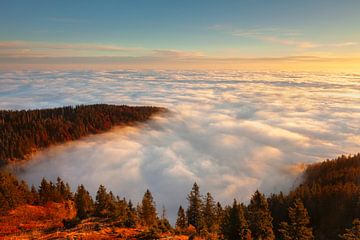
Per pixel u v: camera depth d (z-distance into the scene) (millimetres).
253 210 34750
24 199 43469
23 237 26891
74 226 29453
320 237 44969
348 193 54406
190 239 28297
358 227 26797
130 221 30281
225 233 31781
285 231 30016
